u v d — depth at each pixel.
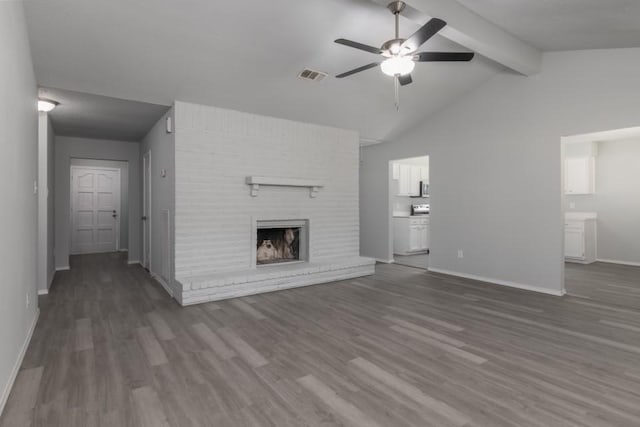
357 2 2.98
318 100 4.61
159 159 4.75
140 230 6.33
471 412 1.85
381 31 3.39
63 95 3.78
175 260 4.02
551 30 3.51
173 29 3.07
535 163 4.44
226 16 3.01
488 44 3.52
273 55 3.63
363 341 2.81
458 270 5.36
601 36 3.47
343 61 3.86
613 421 1.77
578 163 6.61
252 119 4.59
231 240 4.42
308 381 2.18
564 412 1.85
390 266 6.18
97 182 7.94
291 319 3.35
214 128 4.28
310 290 4.47
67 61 3.22
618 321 3.29
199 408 1.89
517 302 3.93
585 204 6.73
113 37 3.05
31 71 3.01
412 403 1.94
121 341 2.81
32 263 3.08
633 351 2.62
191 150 4.11
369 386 2.12
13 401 1.95
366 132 5.86
